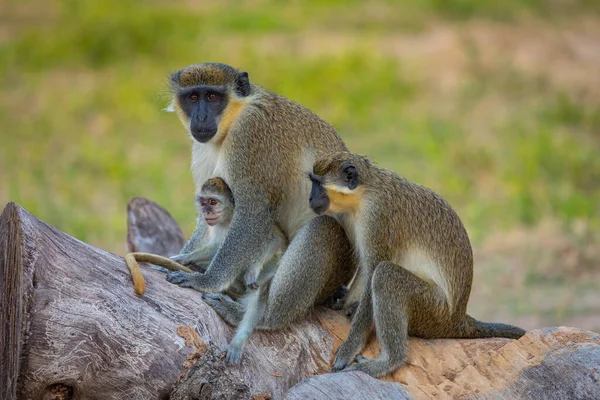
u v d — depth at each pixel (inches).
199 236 407.5
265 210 381.1
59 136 1015.0
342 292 388.8
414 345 356.8
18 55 1310.3
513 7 1550.2
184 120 393.7
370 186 359.9
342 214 374.0
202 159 400.5
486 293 628.1
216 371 310.5
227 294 379.9
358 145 979.9
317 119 399.9
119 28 1369.3
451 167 896.9
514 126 1010.1
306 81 1168.2
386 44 1382.9
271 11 1637.6
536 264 674.8
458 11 1553.9
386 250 357.7
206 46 1355.8
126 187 850.1
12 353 297.1
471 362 346.3
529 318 578.9
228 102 383.6
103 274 319.3
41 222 315.3
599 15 1536.7
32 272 301.9
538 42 1342.3
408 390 327.6
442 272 361.7
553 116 1042.7
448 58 1272.1
